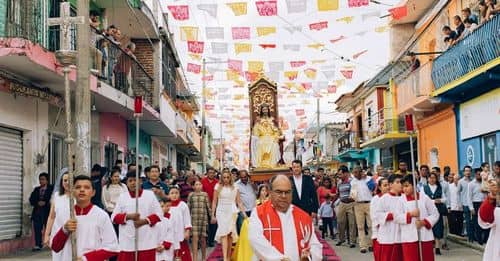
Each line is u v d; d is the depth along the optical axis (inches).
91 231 262.7
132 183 373.7
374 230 412.2
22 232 588.7
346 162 1822.1
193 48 656.4
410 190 406.3
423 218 402.6
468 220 636.1
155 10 988.6
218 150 3393.2
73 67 535.2
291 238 233.1
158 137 1252.5
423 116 1005.8
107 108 764.0
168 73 1142.3
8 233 563.8
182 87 1514.5
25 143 597.0
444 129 906.1
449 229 694.5
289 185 235.3
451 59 778.8
